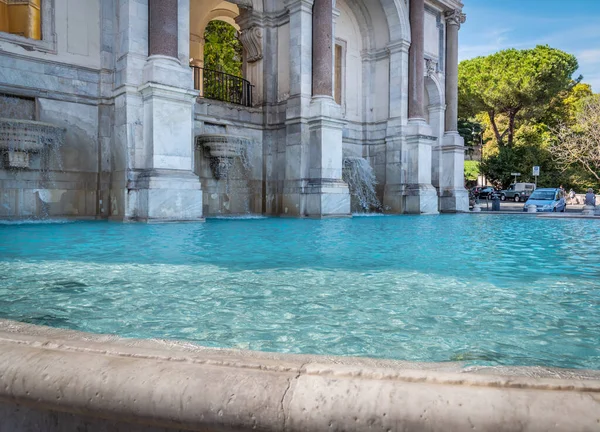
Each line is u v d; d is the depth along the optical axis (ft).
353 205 73.92
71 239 27.53
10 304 12.12
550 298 13.24
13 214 44.27
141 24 46.47
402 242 27.94
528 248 25.25
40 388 4.45
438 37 88.38
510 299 13.11
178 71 45.57
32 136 43.11
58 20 47.14
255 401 4.00
